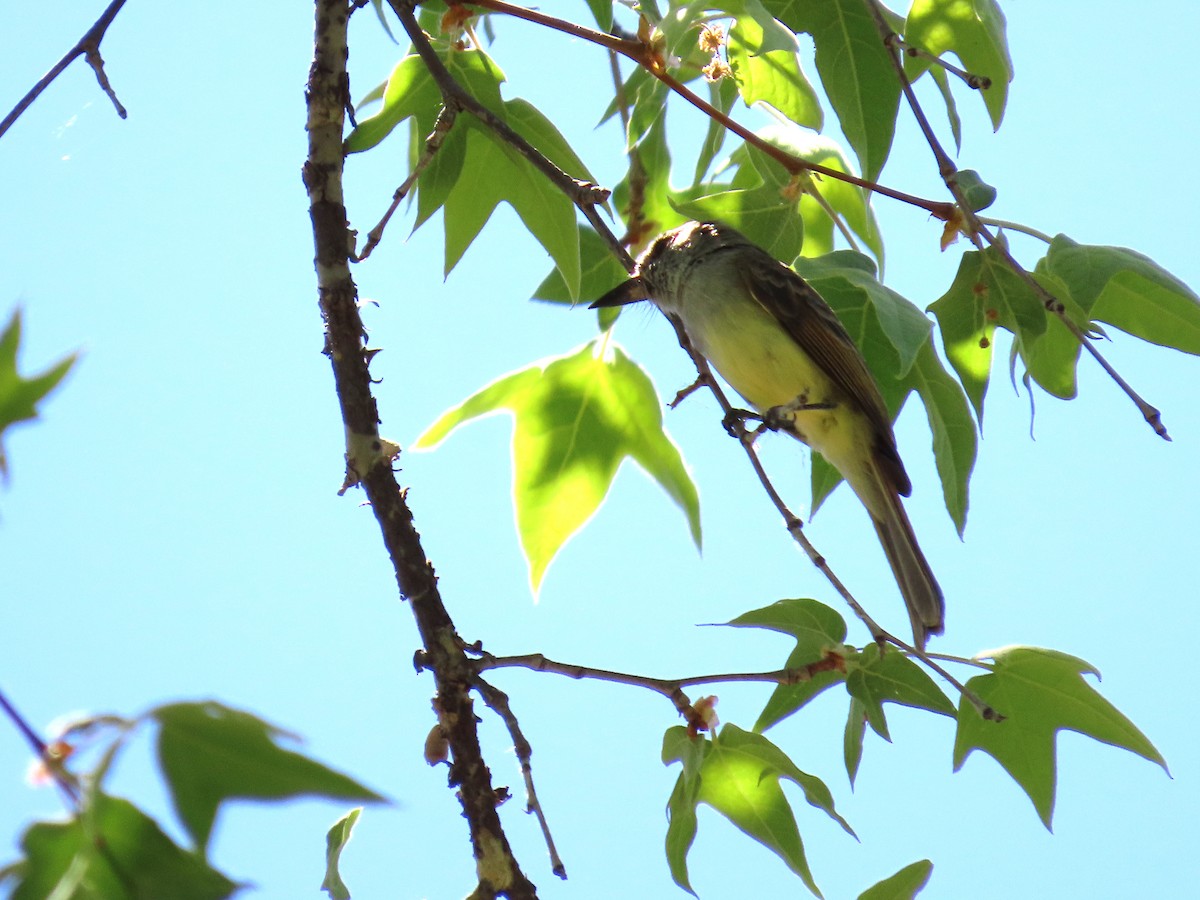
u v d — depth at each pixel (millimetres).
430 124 6602
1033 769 5977
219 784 2746
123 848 2680
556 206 6664
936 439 6676
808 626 5703
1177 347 6484
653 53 5992
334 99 6148
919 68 6500
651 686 5488
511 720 5359
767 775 5848
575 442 7262
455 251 6684
